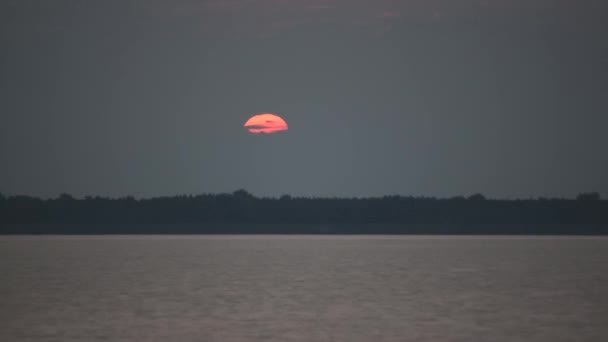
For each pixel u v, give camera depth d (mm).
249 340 139625
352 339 140625
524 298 197125
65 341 138875
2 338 141375
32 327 151750
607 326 154625
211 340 139500
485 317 165000
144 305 181375
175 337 141875
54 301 189000
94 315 166000
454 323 157250
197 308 176375
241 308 176375
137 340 139375
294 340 139875
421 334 145500
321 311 172125
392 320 160375
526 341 139750
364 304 183750
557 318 164000
